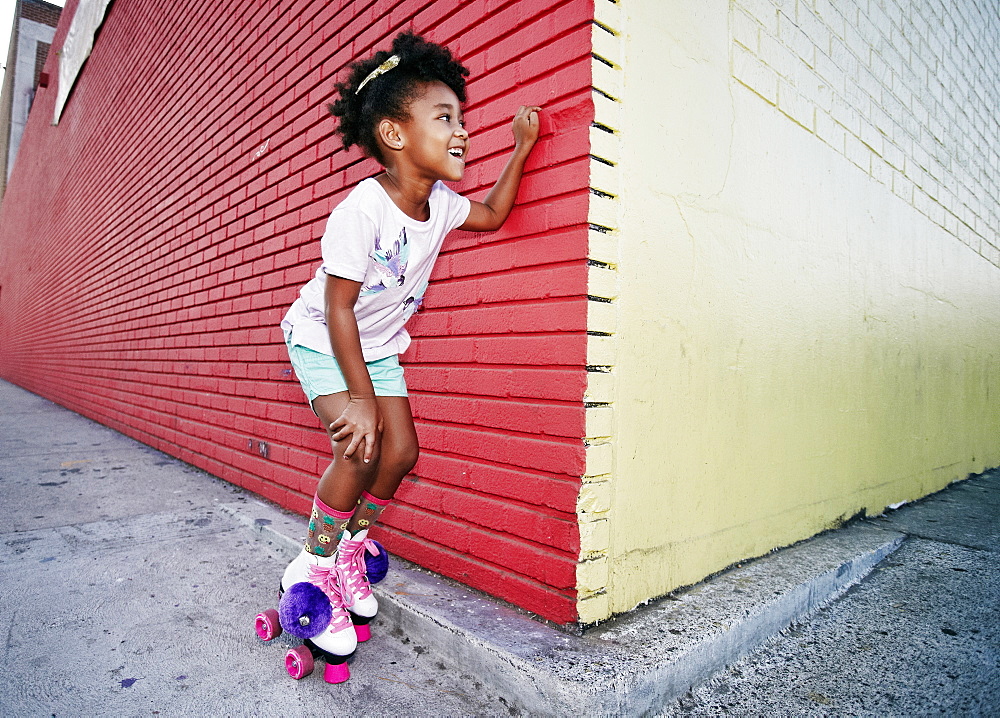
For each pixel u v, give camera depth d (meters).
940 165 4.16
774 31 2.60
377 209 1.63
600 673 1.52
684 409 2.11
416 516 2.37
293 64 3.47
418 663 1.84
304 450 3.30
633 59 1.91
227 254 4.28
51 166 11.24
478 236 2.14
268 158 3.74
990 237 5.09
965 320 4.56
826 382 2.93
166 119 5.54
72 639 1.97
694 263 2.16
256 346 3.86
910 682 1.78
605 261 1.82
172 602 2.27
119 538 2.98
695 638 1.75
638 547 1.94
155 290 5.79
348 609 1.90
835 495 3.02
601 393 1.80
